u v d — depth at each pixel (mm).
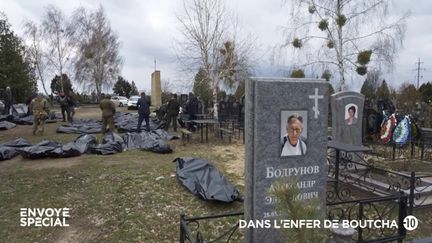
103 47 52188
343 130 9188
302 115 4324
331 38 18328
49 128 17594
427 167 9242
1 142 13078
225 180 7082
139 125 15633
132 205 6391
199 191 6684
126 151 11297
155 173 8258
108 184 7496
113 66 54625
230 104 20281
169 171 8422
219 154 11062
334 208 6316
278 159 4250
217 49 21719
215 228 5570
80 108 40375
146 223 5734
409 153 10695
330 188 7418
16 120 19172
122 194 6891
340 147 7023
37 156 9859
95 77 52438
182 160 7973
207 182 6926
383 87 23453
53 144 10719
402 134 10391
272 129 4195
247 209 4309
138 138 12234
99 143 12133
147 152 11156
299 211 2422
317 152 4438
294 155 4316
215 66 21719
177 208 6297
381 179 7746
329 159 8586
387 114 12680
